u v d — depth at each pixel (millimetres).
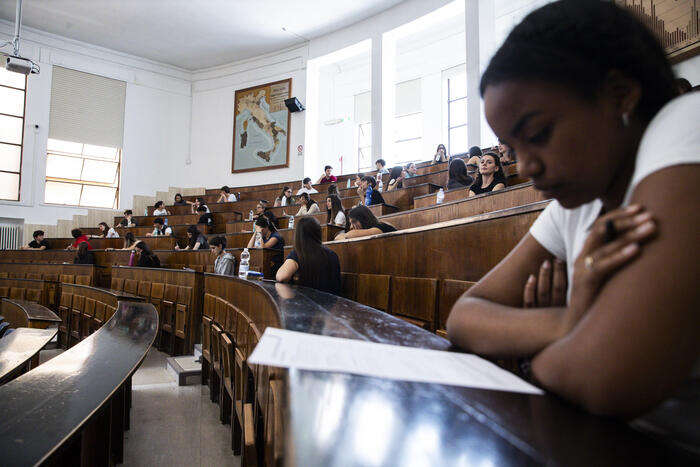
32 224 10078
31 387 992
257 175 11383
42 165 10312
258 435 1410
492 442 313
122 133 11344
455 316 637
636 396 351
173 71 12195
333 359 475
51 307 6293
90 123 10930
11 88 10172
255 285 1679
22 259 8453
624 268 392
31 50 10367
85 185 10922
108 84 11258
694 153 383
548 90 431
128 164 11367
